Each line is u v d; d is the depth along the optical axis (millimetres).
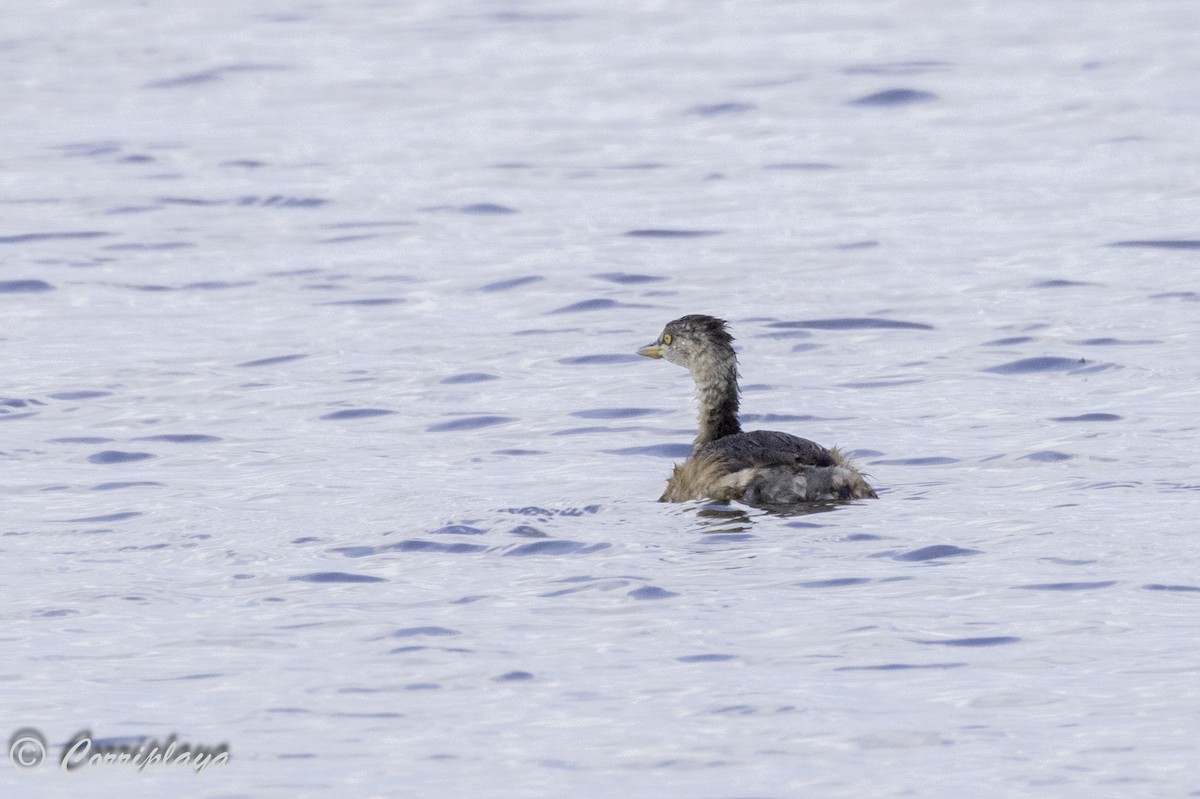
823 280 24656
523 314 23188
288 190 30812
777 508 14625
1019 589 12398
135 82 41031
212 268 25734
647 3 52562
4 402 19156
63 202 29922
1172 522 13930
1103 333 21438
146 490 15883
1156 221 27375
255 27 48719
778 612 12039
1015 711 10375
